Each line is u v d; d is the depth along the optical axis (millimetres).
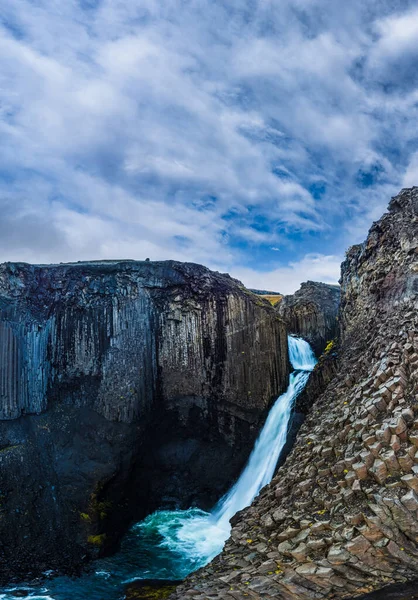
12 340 19047
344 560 8008
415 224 15453
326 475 10234
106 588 14078
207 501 20688
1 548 15562
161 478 21109
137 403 20031
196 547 17062
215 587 9188
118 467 18625
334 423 12062
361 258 19094
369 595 7465
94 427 19219
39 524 16609
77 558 15875
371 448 9258
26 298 20000
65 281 20828
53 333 20297
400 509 7902
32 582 14234
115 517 18094
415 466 8312
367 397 11352
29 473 17719
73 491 17688
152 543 17484
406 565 7711
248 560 9891
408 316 12727
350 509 8672
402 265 15133
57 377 20094
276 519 10375
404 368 11102
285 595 8148
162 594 13227
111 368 20250
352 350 16594
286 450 19125
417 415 9352
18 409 18844
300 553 8711
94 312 20750
